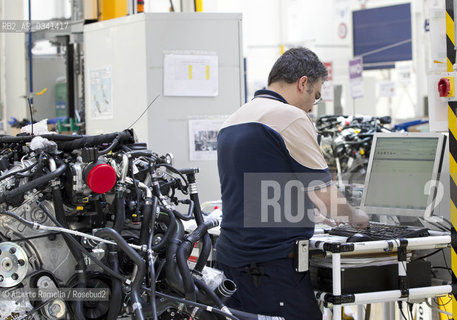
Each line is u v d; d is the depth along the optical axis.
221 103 4.10
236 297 2.46
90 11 4.87
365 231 2.61
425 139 3.02
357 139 4.22
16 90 6.60
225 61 4.10
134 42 4.06
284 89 2.55
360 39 11.23
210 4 6.52
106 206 2.13
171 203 2.39
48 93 6.41
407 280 2.53
